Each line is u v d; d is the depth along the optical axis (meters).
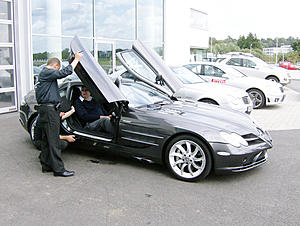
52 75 4.11
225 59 15.12
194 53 24.09
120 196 3.72
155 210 3.40
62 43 10.59
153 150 4.37
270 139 4.62
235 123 4.52
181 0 16.81
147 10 14.66
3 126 7.19
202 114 4.70
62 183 4.09
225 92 7.70
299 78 26.89
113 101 4.37
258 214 3.33
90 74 4.42
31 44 9.28
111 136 4.77
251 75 14.54
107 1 12.38
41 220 3.17
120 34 13.19
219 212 3.37
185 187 4.01
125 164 4.82
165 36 15.93
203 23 24.02
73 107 4.93
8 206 3.45
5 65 8.86
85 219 3.20
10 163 4.80
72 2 10.90
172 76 6.05
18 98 9.26
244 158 4.03
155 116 4.46
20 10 9.02
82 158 5.07
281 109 10.35
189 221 3.18
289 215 3.31
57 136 4.27
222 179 4.29
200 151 4.07
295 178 4.36
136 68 6.05
